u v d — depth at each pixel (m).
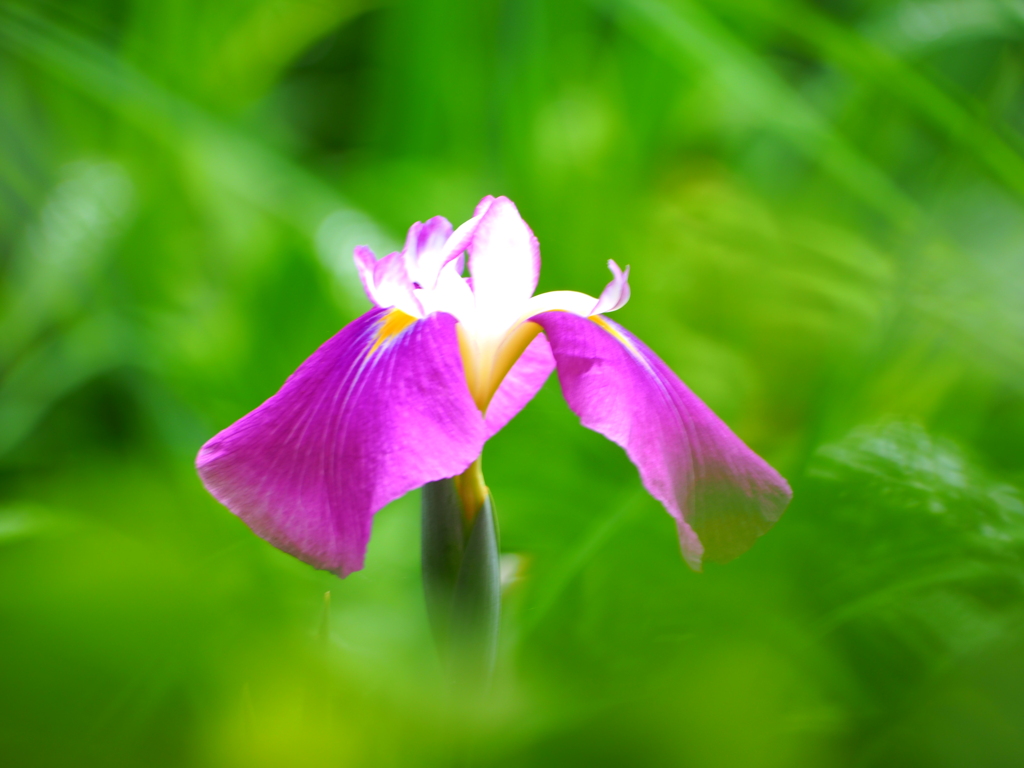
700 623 0.64
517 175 1.04
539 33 1.05
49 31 0.97
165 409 0.95
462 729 0.61
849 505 0.67
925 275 0.79
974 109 0.82
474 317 0.62
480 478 0.61
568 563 0.68
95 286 1.03
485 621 0.61
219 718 0.62
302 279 1.03
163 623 0.62
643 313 0.96
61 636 0.61
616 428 0.60
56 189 1.06
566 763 0.61
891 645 0.64
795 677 0.63
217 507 0.75
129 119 1.05
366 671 0.64
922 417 0.82
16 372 1.01
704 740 0.61
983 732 0.61
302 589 0.70
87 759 0.60
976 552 0.65
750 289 0.98
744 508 0.62
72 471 0.80
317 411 0.60
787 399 0.91
